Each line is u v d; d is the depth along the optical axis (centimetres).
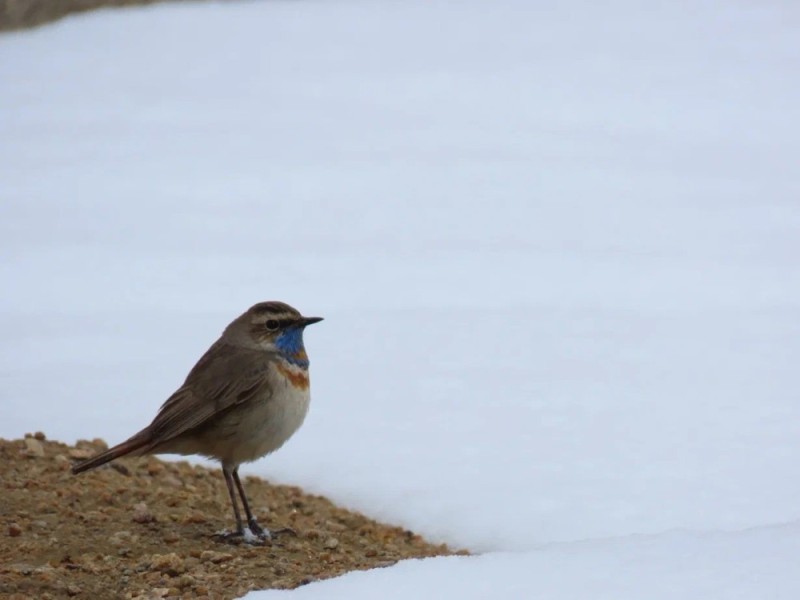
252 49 3916
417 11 4300
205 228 2547
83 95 3541
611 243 2403
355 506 1455
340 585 1002
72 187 2820
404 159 2961
